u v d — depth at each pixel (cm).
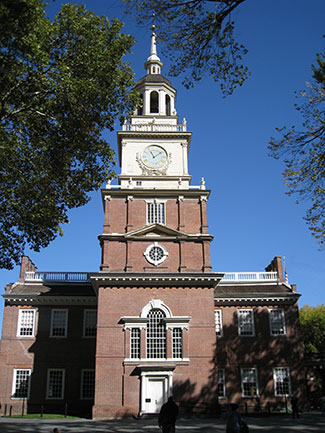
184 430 2825
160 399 3784
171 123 5081
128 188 4488
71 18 2425
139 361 3875
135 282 4119
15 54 2223
